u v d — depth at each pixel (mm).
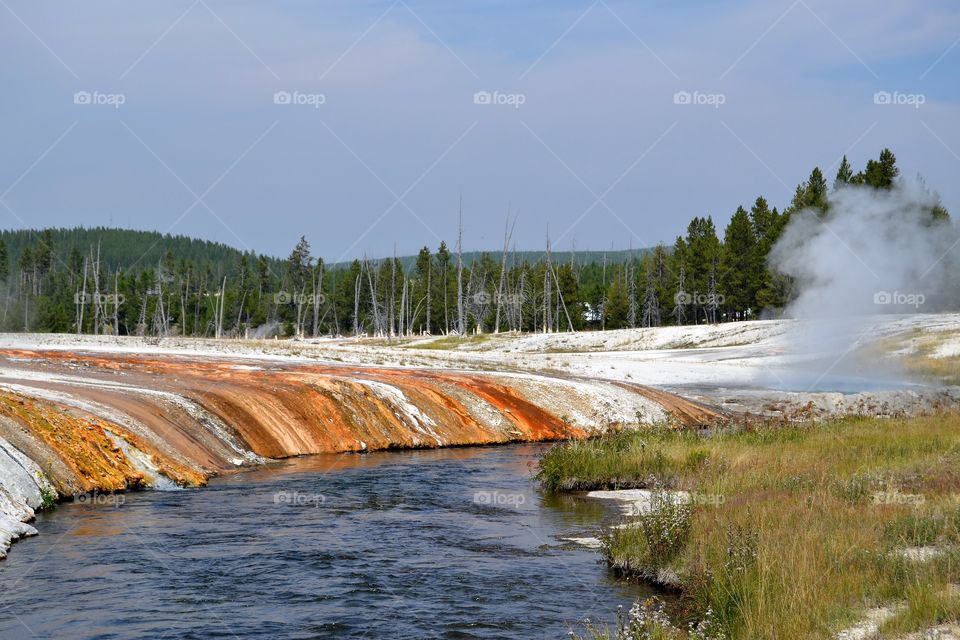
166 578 13000
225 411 26609
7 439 17578
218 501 19047
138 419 22625
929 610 8945
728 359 61969
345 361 49812
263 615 11438
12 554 14062
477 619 11398
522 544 15609
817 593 9758
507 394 36812
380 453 28859
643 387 43719
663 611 11328
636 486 21562
